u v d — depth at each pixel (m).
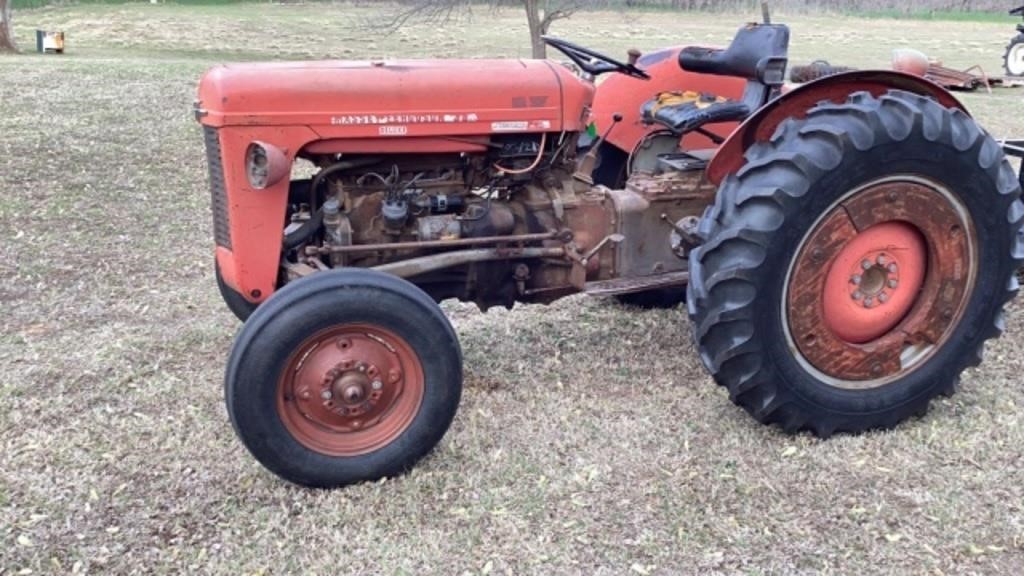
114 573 2.72
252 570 2.73
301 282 3.04
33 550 2.81
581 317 4.70
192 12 30.66
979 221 3.44
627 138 4.64
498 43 21.61
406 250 3.60
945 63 18.78
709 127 4.54
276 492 3.12
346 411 3.12
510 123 3.51
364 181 3.53
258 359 2.95
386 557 2.79
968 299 3.52
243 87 3.22
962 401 3.76
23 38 22.97
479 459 3.31
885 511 2.99
